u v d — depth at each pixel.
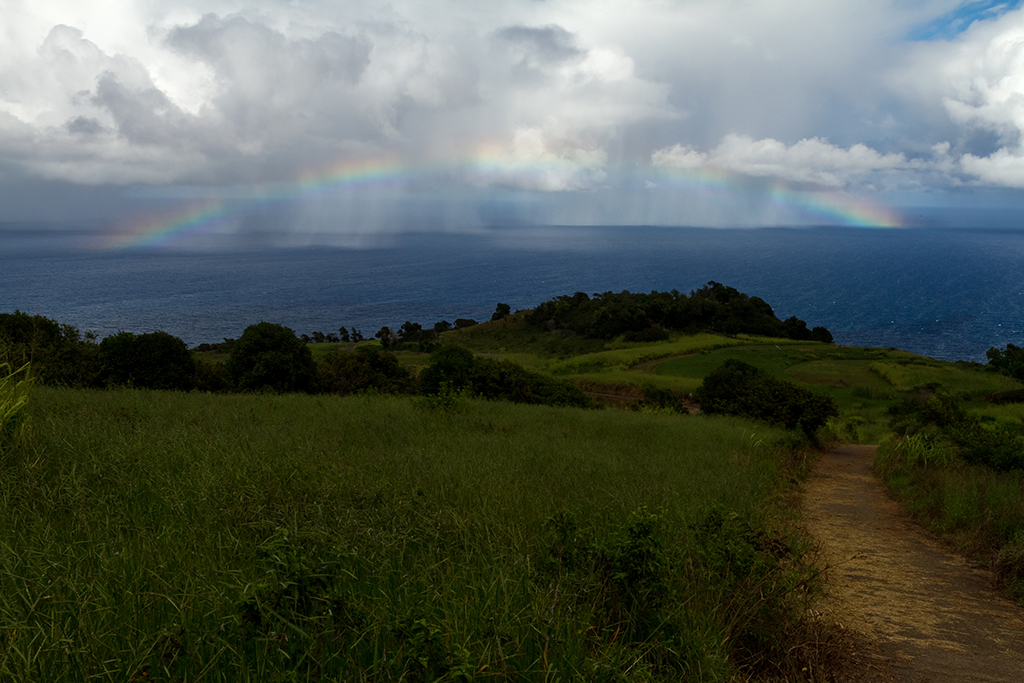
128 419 8.52
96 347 20.77
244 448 6.65
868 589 5.85
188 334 138.62
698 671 3.18
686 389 50.38
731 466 11.19
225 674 2.42
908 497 11.38
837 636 4.28
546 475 7.21
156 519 4.16
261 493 4.76
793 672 3.61
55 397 10.06
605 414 20.56
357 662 2.61
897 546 7.99
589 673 2.83
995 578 6.35
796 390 24.34
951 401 18.50
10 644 2.30
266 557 2.88
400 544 4.05
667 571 4.01
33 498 4.35
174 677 2.35
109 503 4.39
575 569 3.85
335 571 3.08
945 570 6.82
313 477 5.52
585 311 108.44
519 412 16.89
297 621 2.56
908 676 3.81
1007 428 20.12
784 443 18.75
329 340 119.38
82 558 3.17
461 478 6.23
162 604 2.82
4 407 5.59
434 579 3.52
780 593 4.14
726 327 95.62
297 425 9.69
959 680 3.80
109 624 2.58
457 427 12.11
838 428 32.72
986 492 9.24
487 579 3.52
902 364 64.69
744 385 26.95
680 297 104.31
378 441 9.16
